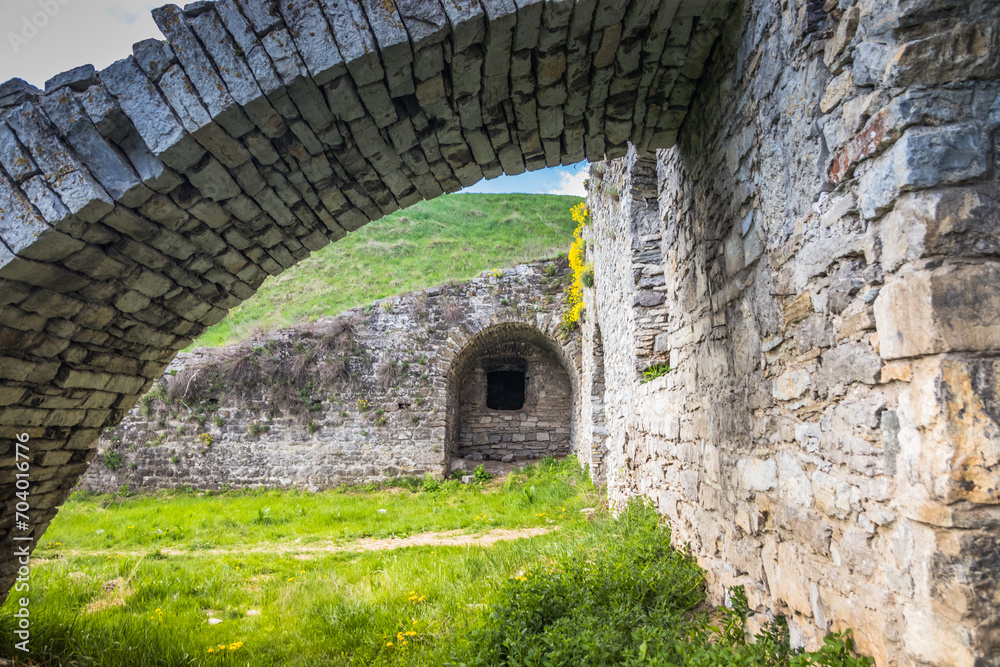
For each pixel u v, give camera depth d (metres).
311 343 13.12
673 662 2.53
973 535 1.53
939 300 1.62
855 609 1.93
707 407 3.55
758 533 2.77
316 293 17.06
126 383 3.87
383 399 12.92
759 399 2.74
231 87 2.53
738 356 3.01
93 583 5.02
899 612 1.71
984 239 1.65
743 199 2.86
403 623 3.99
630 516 5.09
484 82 2.97
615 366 7.60
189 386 12.65
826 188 2.13
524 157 3.74
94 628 3.84
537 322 13.48
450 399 13.53
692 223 3.78
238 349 12.99
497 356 15.76
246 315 16.41
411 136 3.21
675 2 2.71
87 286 2.97
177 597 4.86
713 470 3.43
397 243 20.48
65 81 2.49
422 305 13.47
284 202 3.31
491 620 3.25
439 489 12.07
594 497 8.98
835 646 1.94
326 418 12.78
